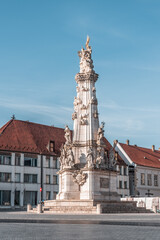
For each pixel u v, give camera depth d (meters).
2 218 28.20
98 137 43.22
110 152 44.00
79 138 43.50
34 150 75.88
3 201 70.06
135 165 87.31
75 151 43.09
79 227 19.48
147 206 48.56
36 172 75.12
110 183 42.16
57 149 80.19
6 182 70.81
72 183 41.66
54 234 15.79
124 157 90.25
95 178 41.06
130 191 87.69
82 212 37.53
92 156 41.78
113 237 14.61
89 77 45.31
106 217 28.92
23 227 19.52
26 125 81.06
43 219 26.89
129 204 42.00
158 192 92.31
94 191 40.62
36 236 14.97
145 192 88.69
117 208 38.62
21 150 73.88
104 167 42.12
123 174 86.69
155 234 15.79
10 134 75.94
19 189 72.19
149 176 91.06
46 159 77.31
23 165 73.62
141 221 24.45
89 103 44.34
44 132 82.56
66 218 27.75
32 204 73.62
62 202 40.09
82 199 40.50
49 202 42.81
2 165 70.94
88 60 46.34
